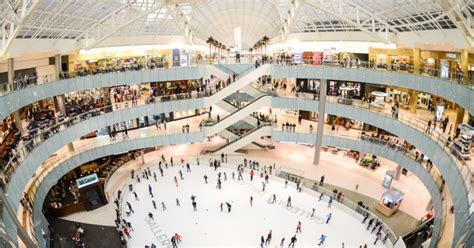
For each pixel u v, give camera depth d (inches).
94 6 1111.6
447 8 742.5
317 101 1425.9
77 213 1155.9
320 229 1023.6
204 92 1504.7
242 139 1576.0
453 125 1120.8
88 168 1482.5
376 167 1498.5
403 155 1143.0
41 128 1047.6
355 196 1285.7
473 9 725.3
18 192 748.0
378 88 1578.5
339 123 1659.7
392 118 1159.6
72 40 1290.6
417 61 1254.9
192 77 1461.6
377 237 974.4
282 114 1818.4
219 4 1806.1
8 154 816.9
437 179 919.7
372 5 1146.0
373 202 1246.3
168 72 1418.6
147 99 1423.5
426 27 1056.2
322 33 1565.0
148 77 1385.3
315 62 1382.9
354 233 1007.0
